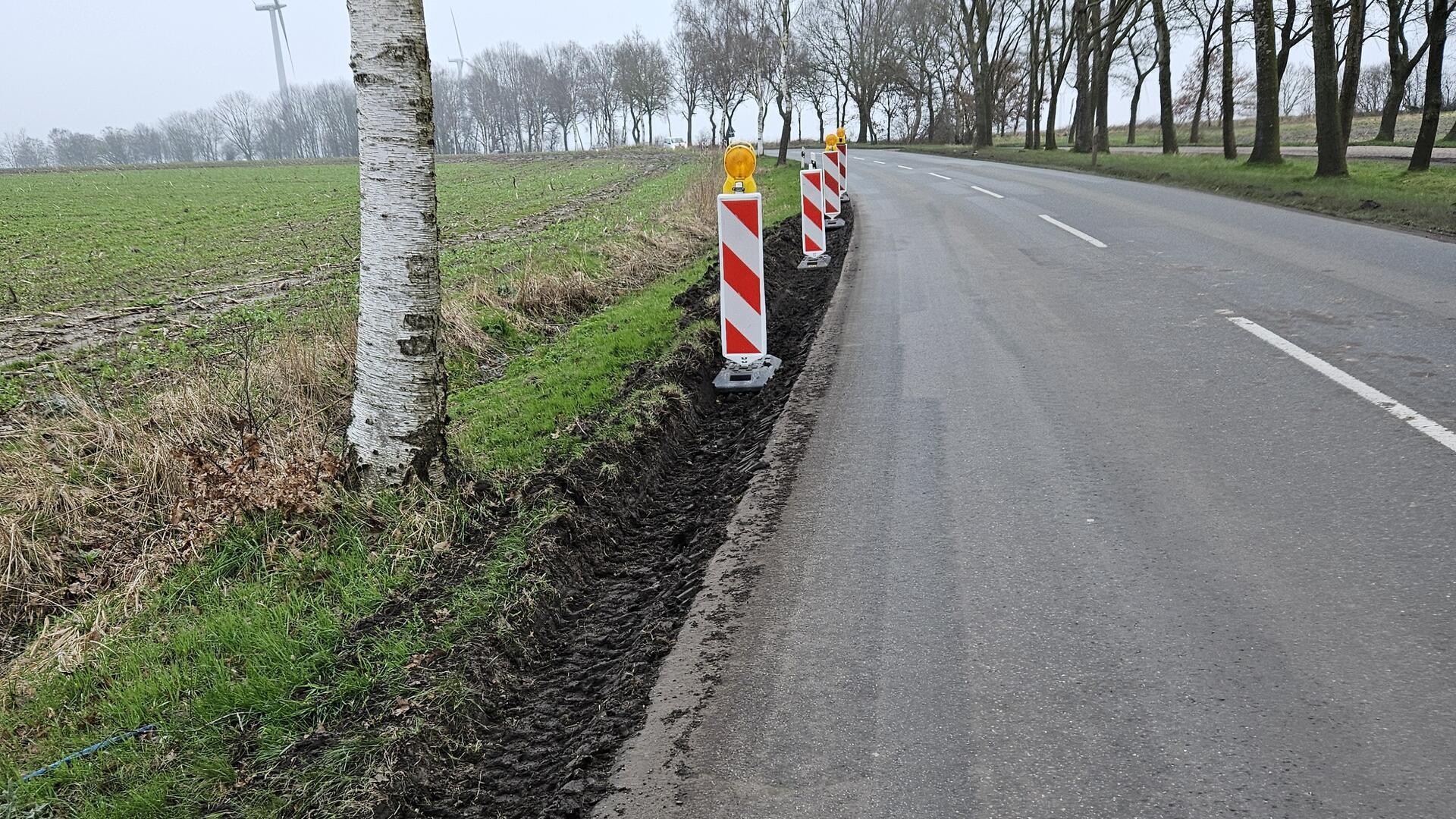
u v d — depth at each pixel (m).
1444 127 43.47
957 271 10.91
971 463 5.03
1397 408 5.05
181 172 61.53
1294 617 3.24
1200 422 5.21
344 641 3.79
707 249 15.41
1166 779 2.55
